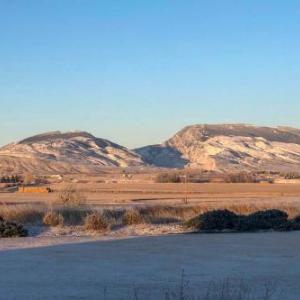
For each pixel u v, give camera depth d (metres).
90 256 23.06
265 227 35.88
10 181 151.75
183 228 35.47
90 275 18.66
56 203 49.69
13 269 19.81
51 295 15.32
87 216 36.44
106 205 52.81
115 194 89.06
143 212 42.59
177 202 60.38
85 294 15.48
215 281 17.62
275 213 37.25
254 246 26.75
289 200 63.78
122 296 15.20
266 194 89.06
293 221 37.56
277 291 16.16
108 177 188.50
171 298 14.83
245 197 78.56
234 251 24.97
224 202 55.97
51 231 33.56
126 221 37.75
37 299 14.79
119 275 18.69
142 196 81.69
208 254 23.95
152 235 32.00
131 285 16.88
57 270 19.66
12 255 23.33
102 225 34.66
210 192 96.25
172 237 30.77
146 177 180.75
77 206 44.88
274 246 26.75
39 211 39.09
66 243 27.73
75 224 36.78
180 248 25.84
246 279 18.16
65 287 16.52
